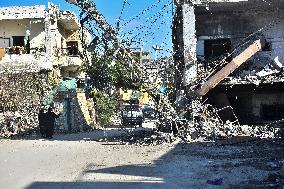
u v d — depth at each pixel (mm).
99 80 29875
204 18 23438
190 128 18000
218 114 22391
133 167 11055
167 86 21484
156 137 17578
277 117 22625
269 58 22734
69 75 37969
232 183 8586
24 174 10398
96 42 19609
